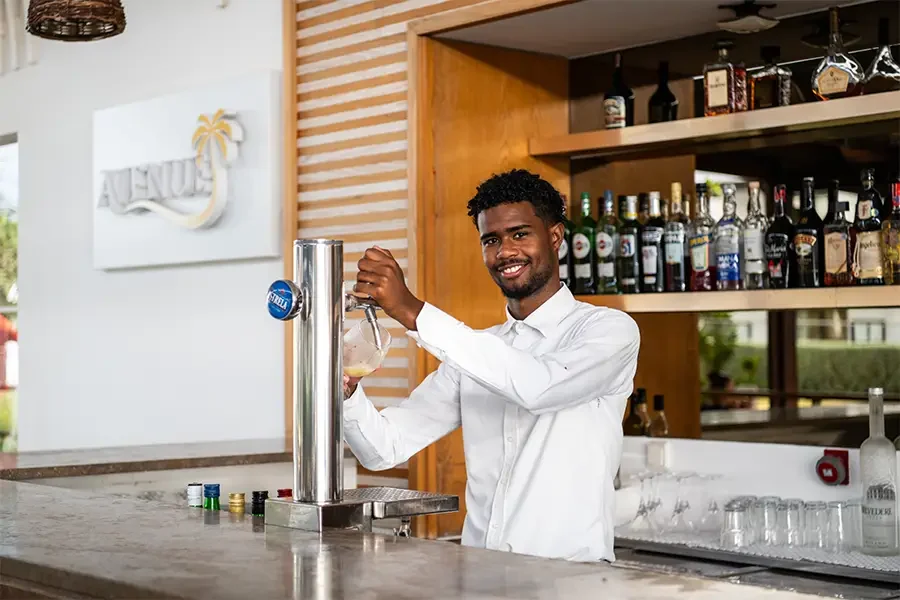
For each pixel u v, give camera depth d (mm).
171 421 4500
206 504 2516
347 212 3799
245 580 1367
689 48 3668
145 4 4605
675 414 3787
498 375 2010
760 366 3604
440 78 3578
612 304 3537
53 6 2943
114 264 4645
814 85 3242
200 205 4250
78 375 4941
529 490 2281
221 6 4270
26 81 5223
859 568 2941
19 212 5250
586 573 1427
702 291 3402
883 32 3254
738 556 3148
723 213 3516
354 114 3775
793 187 3465
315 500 1789
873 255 3115
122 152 4586
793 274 3307
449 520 3561
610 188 3861
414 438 2447
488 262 2379
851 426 3383
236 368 4223
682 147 3695
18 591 1582
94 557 1531
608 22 3469
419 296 3504
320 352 1781
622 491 3654
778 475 3346
